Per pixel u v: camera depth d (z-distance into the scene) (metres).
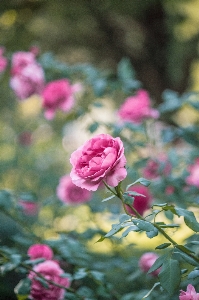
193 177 1.72
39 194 3.06
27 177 3.24
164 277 1.11
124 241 1.85
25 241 1.56
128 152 1.87
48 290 1.38
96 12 3.46
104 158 1.12
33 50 1.96
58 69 1.94
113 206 1.79
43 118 3.44
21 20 3.28
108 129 1.83
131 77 1.91
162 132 1.80
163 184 1.69
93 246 2.04
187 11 3.53
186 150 1.83
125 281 1.78
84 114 1.87
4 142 3.39
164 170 1.77
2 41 3.26
